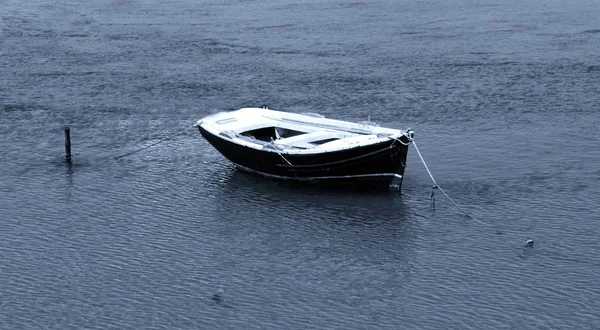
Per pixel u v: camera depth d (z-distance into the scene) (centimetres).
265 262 3788
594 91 6425
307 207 4366
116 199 4472
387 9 10988
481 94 6381
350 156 4450
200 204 4416
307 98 6372
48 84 6794
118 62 7644
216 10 10981
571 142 5209
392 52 8000
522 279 3594
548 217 4166
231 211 4322
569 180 4594
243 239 4012
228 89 6669
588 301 3412
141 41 8694
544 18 10000
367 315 3347
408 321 3303
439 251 3866
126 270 3703
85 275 3659
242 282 3606
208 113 6009
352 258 3822
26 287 3556
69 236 4038
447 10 10844
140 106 6178
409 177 4712
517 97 6284
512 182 4591
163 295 3497
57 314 3356
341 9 11000
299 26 9606
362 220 4203
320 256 3841
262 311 3378
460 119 5744
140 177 4772
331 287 3566
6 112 5981
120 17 10425
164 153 5166
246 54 7988
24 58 7806
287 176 4694
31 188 4606
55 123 5731
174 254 3856
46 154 5116
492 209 4272
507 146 5153
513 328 3238
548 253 3809
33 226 4141
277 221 4209
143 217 4253
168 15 10569
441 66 7344
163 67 7444
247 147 4675
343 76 7031
